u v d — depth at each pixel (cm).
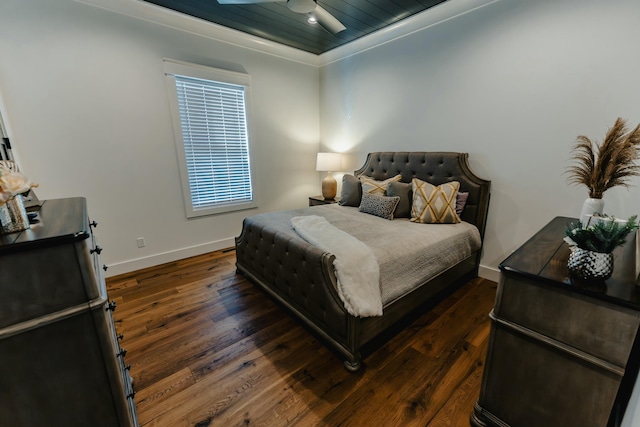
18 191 86
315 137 443
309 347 187
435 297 247
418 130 315
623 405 100
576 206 221
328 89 416
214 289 264
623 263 114
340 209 315
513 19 231
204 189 345
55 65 236
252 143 373
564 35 209
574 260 102
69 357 92
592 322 93
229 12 284
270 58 370
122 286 268
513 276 109
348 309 157
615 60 191
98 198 272
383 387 155
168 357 178
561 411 105
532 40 224
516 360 113
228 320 216
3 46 215
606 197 204
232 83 339
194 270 304
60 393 93
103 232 280
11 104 223
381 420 136
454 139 285
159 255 319
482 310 228
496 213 265
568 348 99
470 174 271
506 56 239
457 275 250
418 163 309
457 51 269
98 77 256
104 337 97
